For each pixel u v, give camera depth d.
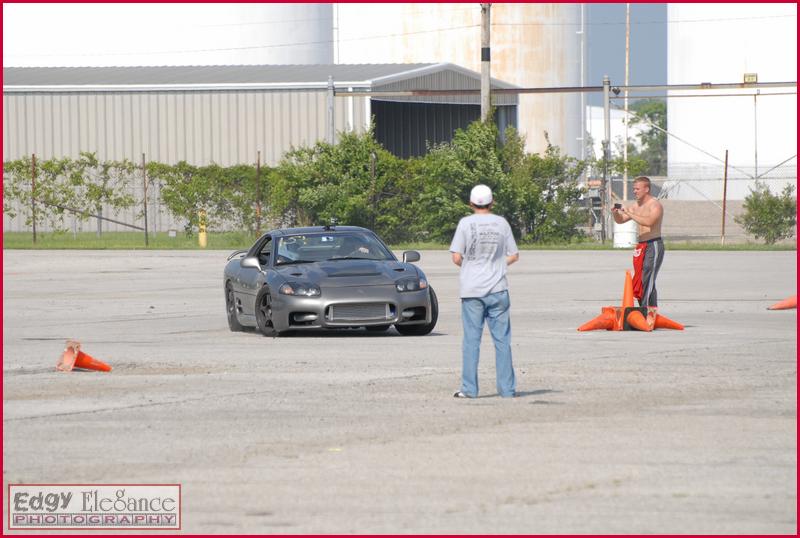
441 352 36.00
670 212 161.12
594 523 16.92
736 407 25.73
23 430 23.84
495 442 22.34
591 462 20.58
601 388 28.53
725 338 38.81
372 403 26.73
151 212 122.50
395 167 105.56
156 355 35.75
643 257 43.09
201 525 17.05
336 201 104.06
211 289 61.97
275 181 106.69
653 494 18.45
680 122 184.38
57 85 133.62
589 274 69.19
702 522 16.95
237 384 29.67
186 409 26.12
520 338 39.28
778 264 76.62
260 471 20.17
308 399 27.33
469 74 147.88
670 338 38.97
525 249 97.38
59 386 29.59
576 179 105.75
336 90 127.12
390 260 43.06
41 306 53.16
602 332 40.97
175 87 131.88
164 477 19.84
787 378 29.88
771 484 19.03
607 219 106.75
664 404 26.22
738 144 177.75
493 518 17.19
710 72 180.12
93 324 45.66
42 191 111.06
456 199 103.38
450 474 19.81
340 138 106.88
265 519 17.27
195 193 107.81
